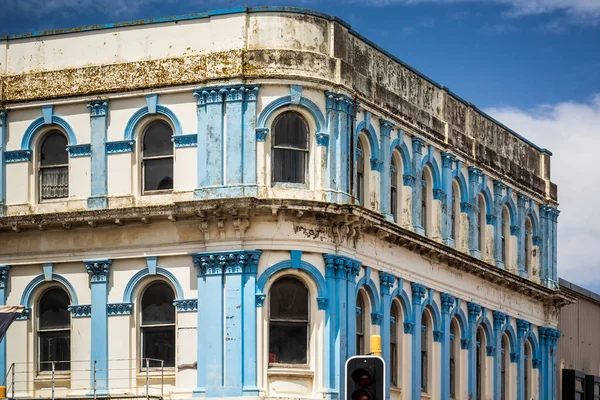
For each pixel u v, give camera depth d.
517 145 67.56
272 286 50.84
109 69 53.06
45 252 53.22
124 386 51.81
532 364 68.25
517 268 66.38
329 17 52.31
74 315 52.75
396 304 56.22
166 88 52.09
